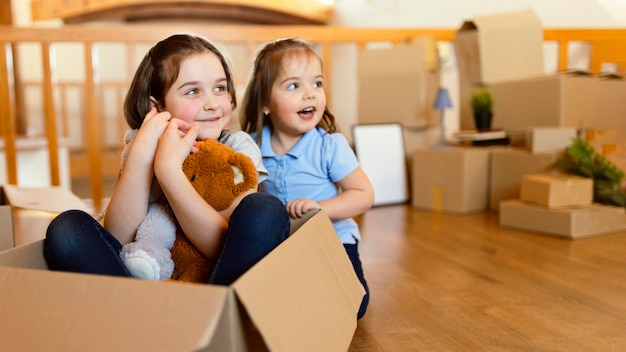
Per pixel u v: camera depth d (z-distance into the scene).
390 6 3.70
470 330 1.03
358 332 1.03
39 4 5.23
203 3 4.71
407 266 1.49
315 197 1.23
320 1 4.56
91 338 0.56
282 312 0.61
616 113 2.00
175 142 0.88
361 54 2.75
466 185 2.23
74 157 4.78
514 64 2.41
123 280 0.59
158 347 0.52
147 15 5.22
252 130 1.30
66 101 5.46
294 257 0.71
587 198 1.87
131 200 0.90
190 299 0.55
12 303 0.62
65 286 0.61
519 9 2.78
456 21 3.14
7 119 2.48
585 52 2.49
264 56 1.25
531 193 1.91
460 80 2.53
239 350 0.56
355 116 4.06
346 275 0.88
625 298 1.21
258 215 0.79
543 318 1.09
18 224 1.22
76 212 0.81
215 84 1.01
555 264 1.48
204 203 0.87
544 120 2.18
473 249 1.67
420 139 2.63
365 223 2.10
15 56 3.53
